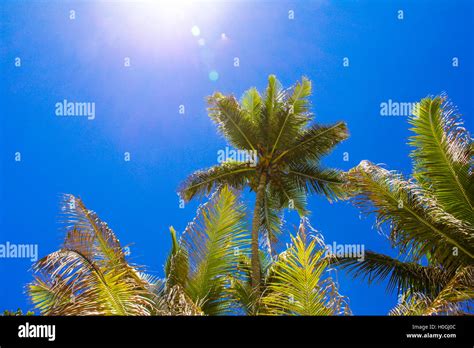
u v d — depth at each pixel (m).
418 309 8.63
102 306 7.08
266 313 8.02
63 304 6.73
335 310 7.73
